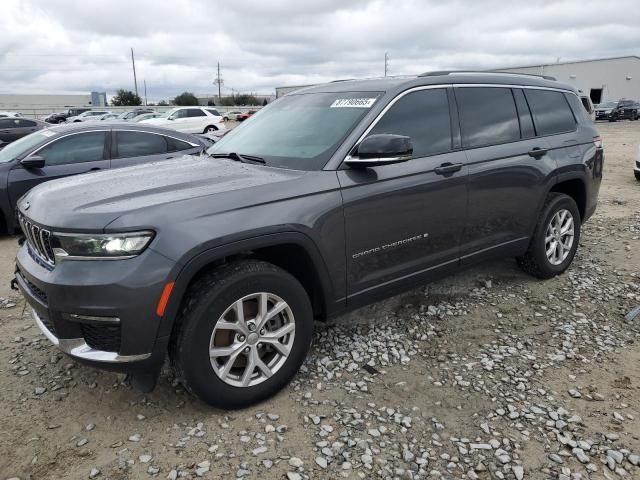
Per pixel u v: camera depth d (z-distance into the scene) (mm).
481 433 2703
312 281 3125
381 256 3369
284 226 2824
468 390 3090
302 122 3623
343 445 2613
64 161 6879
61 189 3029
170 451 2584
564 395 3023
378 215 3270
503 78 4312
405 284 3574
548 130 4582
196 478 2400
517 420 2805
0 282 5121
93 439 2689
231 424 2785
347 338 3738
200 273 2791
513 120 4266
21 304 4480
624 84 51312
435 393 3066
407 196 3400
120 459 2533
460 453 2562
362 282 3303
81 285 2441
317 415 2857
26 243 3166
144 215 2512
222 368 2766
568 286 4625
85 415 2889
